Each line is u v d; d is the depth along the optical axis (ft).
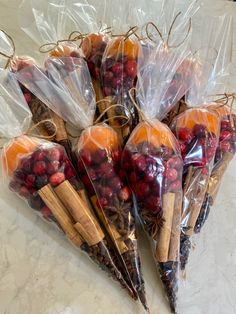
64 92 1.02
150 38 1.14
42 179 0.90
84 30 1.21
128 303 0.96
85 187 0.96
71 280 0.96
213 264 1.04
